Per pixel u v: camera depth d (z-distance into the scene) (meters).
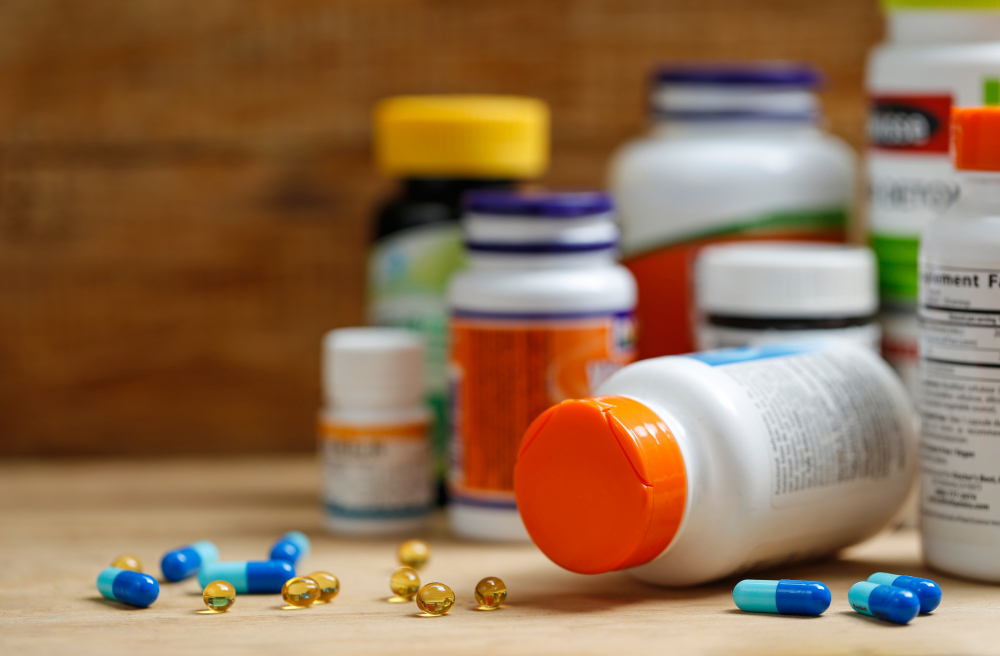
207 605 0.61
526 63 1.07
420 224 0.87
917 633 0.56
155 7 1.05
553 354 0.75
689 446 0.60
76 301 1.08
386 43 1.07
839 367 0.69
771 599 0.59
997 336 0.61
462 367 0.78
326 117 1.07
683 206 0.85
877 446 0.67
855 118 1.07
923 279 0.65
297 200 1.08
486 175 0.87
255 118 1.07
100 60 1.06
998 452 0.62
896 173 0.79
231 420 1.10
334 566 0.72
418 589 0.63
